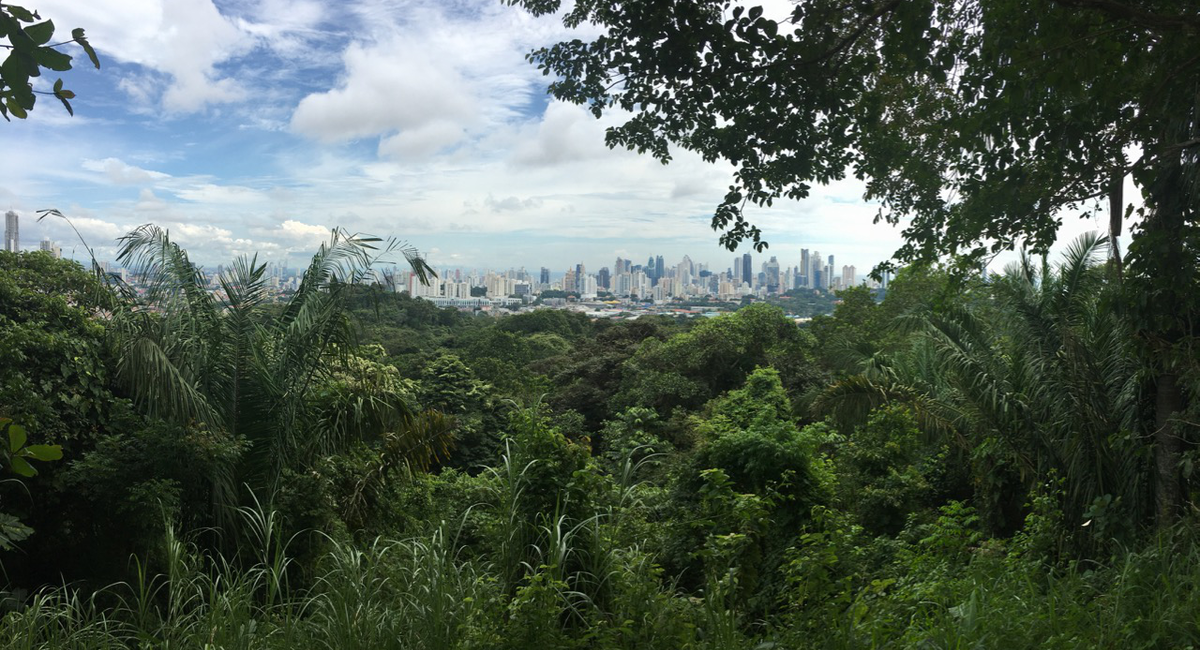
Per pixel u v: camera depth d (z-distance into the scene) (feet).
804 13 15.72
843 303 83.92
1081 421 24.88
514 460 16.01
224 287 24.21
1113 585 13.46
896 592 14.60
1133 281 20.59
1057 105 17.39
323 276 25.41
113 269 23.08
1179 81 16.94
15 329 21.09
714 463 28.17
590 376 99.66
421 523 29.96
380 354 44.70
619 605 13.32
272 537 21.47
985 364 30.30
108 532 21.31
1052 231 19.51
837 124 17.63
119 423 21.72
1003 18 15.72
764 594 17.06
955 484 37.37
